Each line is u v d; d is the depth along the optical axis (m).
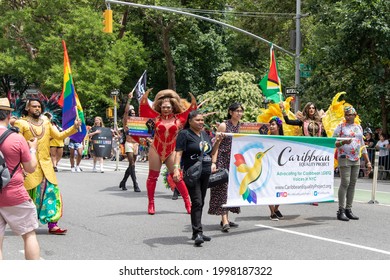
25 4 36.66
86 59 34.97
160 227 8.64
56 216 7.88
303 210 10.48
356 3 20.59
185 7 37.66
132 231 8.30
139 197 12.40
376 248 7.24
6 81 40.22
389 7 20.39
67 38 34.03
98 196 12.52
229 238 7.80
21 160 5.21
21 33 35.53
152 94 40.81
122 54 35.41
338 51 21.50
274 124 10.12
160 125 9.56
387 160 20.22
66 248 7.13
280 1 34.69
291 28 34.91
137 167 23.19
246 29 38.41
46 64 34.56
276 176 8.38
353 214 9.83
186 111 9.62
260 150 8.16
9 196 5.12
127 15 39.28
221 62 40.09
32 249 5.29
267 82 11.34
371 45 21.38
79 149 19.89
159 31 38.31
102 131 19.42
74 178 16.92
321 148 8.87
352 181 9.41
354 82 22.72
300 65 23.80
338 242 7.57
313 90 23.50
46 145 7.83
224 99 15.58
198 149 7.25
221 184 8.22
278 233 8.18
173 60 38.56
